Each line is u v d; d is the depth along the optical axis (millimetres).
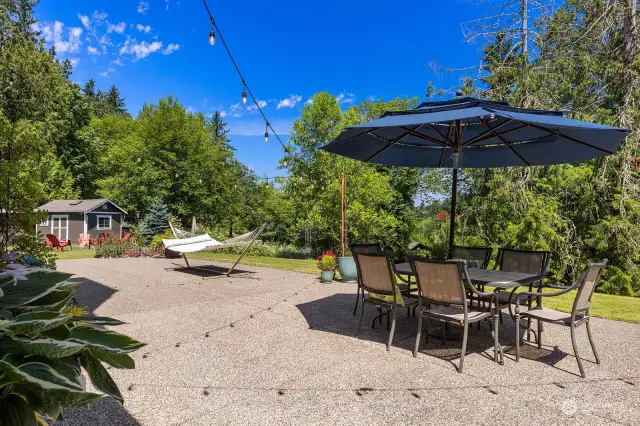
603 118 7906
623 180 7453
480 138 4344
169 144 24438
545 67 8258
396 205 19312
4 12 19781
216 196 24906
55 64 20391
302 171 18406
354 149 4891
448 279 3127
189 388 2652
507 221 8500
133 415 2275
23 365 916
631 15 7754
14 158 3412
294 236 19906
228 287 6738
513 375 2904
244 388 2656
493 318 3256
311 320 4516
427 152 5539
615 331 4113
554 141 4375
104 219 22547
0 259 1615
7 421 933
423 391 2619
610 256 7785
